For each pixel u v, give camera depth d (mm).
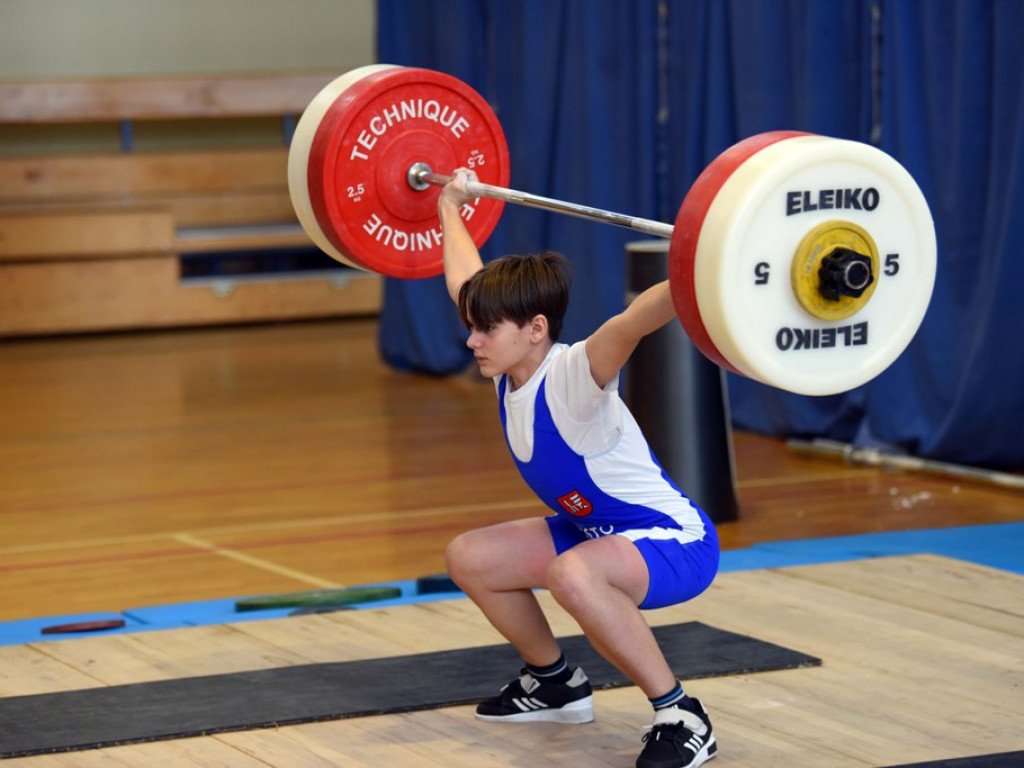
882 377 11109
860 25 11219
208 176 19438
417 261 6805
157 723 5875
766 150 4816
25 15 19938
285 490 10930
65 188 19000
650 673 5281
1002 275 10039
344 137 6527
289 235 19344
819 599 7395
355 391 15125
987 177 10312
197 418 13859
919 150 10734
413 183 6680
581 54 13500
